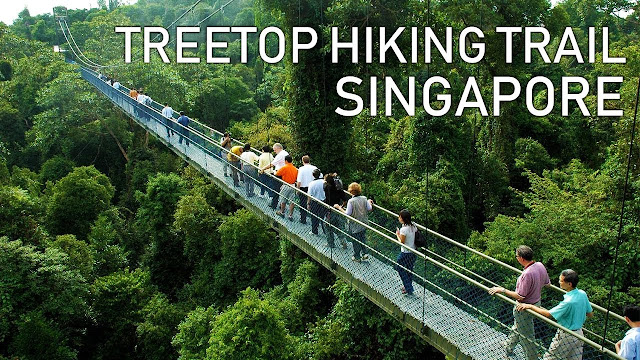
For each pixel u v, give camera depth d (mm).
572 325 5660
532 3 20734
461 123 20969
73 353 17047
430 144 19656
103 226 26203
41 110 45094
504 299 6277
